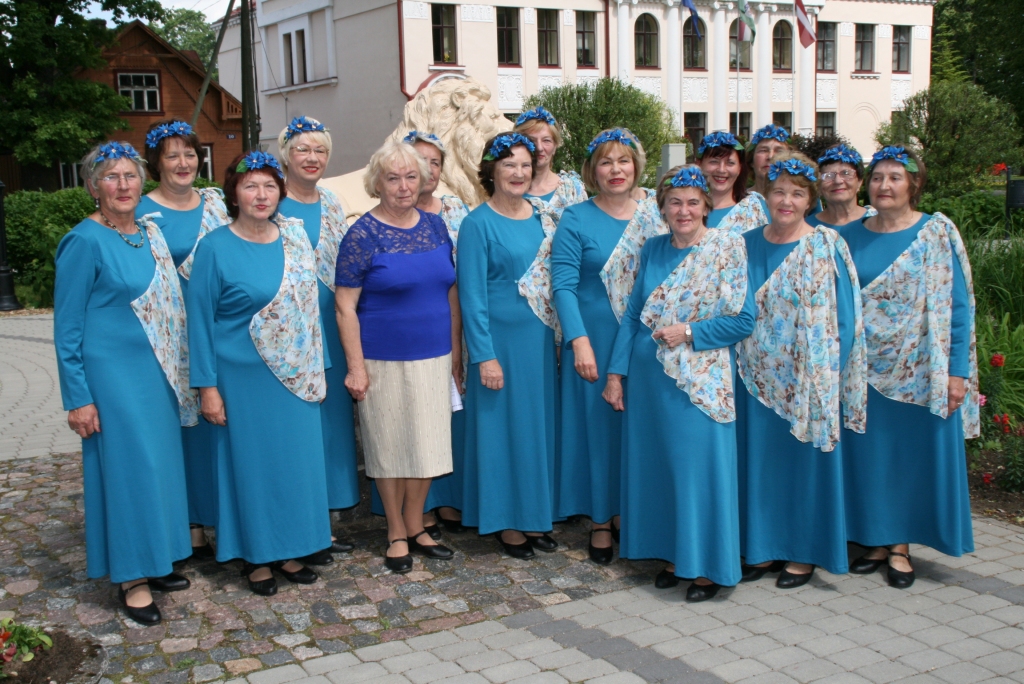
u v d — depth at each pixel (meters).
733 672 3.36
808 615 3.83
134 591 3.84
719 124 30.80
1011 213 11.27
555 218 4.50
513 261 4.26
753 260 4.05
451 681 3.31
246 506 3.97
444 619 3.82
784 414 3.99
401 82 25.59
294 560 4.23
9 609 3.94
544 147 4.74
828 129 33.44
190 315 3.87
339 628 3.75
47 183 25.66
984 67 37.97
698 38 30.23
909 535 4.13
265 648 3.58
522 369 4.32
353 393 4.18
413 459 4.21
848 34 33.22
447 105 5.62
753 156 4.82
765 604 3.94
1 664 3.38
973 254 7.76
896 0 33.66
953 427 4.02
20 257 15.91
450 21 26.06
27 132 24.64
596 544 4.46
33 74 24.88
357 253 4.09
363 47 26.98
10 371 9.39
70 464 6.06
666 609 3.90
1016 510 5.05
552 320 4.36
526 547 4.50
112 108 25.56
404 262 4.11
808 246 3.89
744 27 26.28
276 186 3.86
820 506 4.04
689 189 3.87
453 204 4.78
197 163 4.22
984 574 4.22
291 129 4.30
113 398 3.66
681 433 3.92
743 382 4.11
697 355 3.91
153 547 3.75
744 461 4.17
